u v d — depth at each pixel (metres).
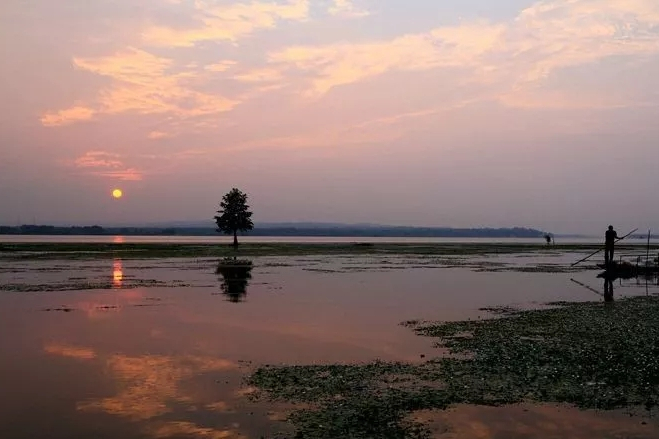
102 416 10.52
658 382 12.72
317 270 48.88
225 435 9.57
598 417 10.45
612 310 24.31
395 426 9.99
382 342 17.48
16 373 13.59
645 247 117.31
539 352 15.87
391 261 64.12
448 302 27.30
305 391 12.14
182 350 16.25
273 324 20.73
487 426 9.99
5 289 32.22
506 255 81.50
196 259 65.81
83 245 110.19
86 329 19.55
